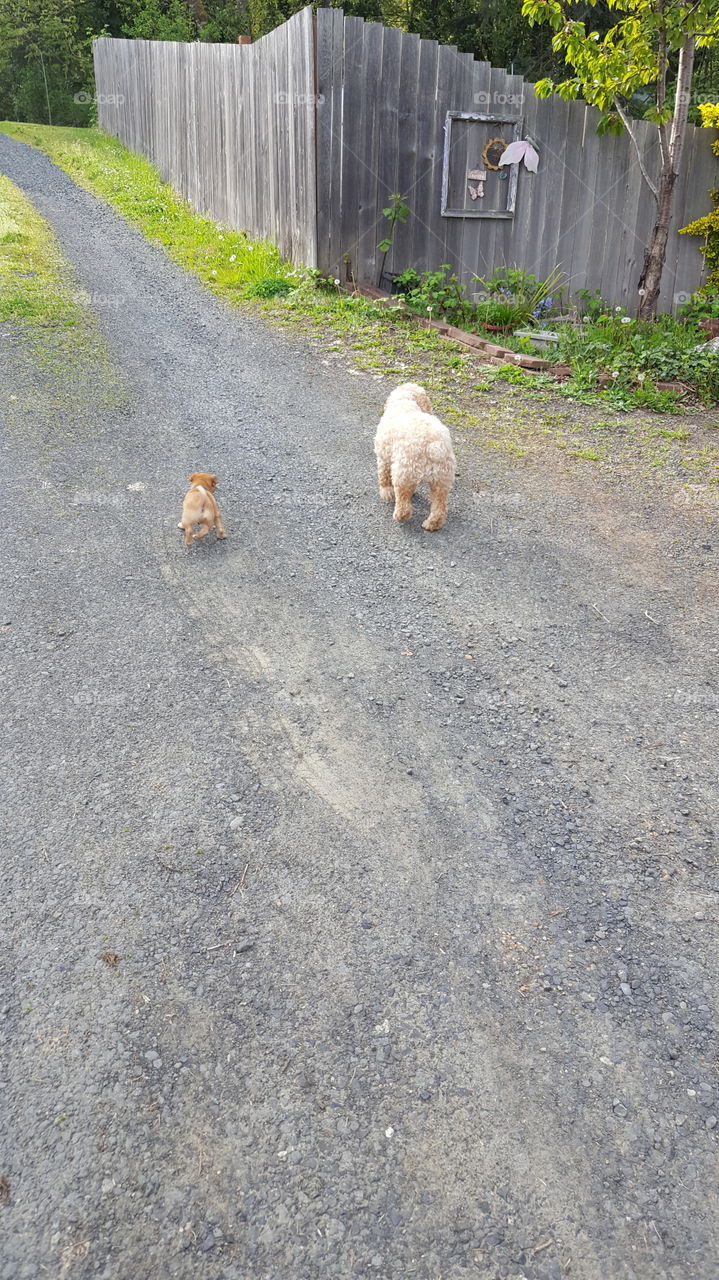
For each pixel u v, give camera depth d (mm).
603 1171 2238
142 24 25797
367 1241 2090
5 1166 2217
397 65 9688
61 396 7148
